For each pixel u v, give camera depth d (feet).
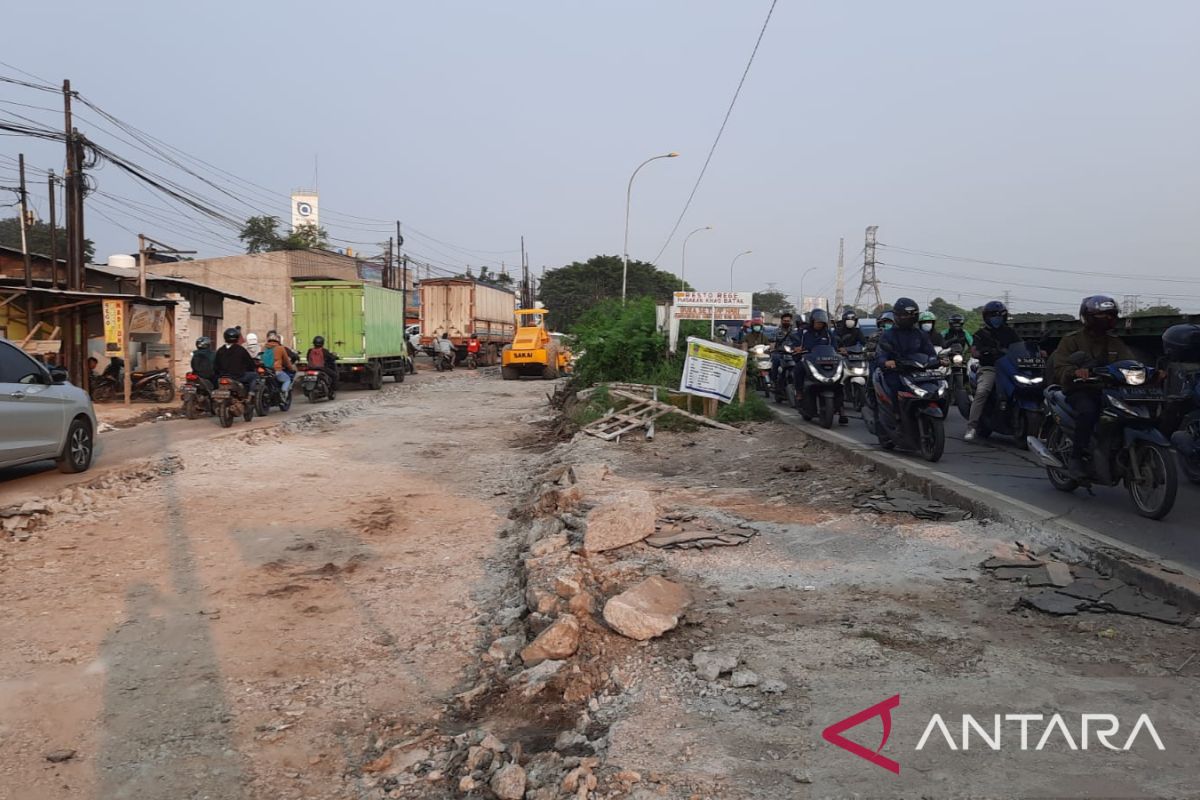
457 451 47.03
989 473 29.01
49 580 22.21
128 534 27.17
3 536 26.48
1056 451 25.30
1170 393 30.50
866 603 16.71
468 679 15.79
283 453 44.93
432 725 13.94
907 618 15.76
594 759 11.31
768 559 20.16
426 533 27.61
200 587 21.62
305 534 27.32
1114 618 15.31
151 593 21.12
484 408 72.74
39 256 78.64
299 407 68.33
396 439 52.08
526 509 29.86
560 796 10.62
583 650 15.19
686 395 50.37
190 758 12.94
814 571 19.04
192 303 91.50
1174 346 27.43
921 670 13.42
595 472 31.94
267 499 32.83
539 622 16.94
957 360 40.04
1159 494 21.89
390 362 100.07
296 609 19.94
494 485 36.50
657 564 19.99
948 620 15.60
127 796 11.89
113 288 83.30
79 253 67.92
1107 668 13.24
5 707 14.70
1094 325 23.66
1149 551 18.89
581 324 72.18
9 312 65.46
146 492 34.01
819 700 12.55
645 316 65.51
